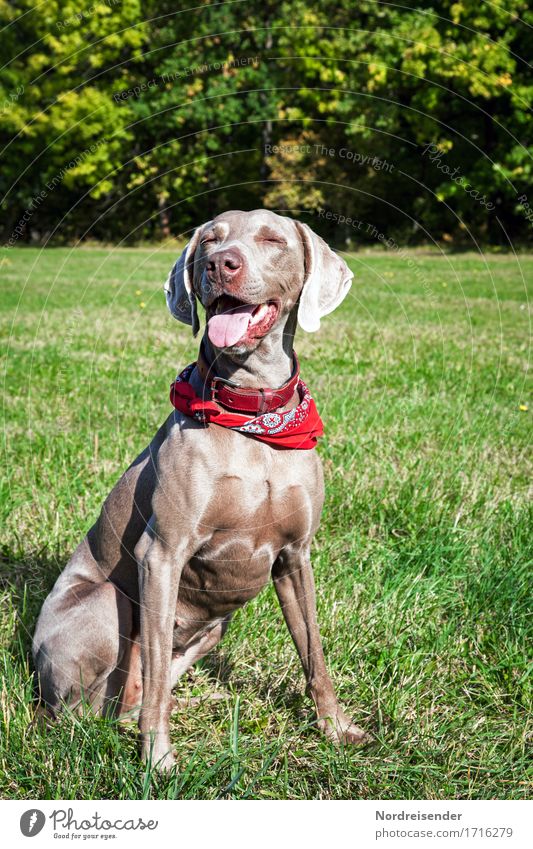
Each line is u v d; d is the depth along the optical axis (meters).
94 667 2.75
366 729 2.81
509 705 2.90
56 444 5.03
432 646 3.17
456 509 4.21
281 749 2.65
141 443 5.08
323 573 3.61
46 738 2.59
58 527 3.98
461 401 5.98
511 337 8.81
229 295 2.57
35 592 3.50
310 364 7.19
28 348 8.16
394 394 6.21
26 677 2.88
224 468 2.57
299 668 3.10
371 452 4.87
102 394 6.24
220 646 3.27
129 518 2.86
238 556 2.68
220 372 2.67
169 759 2.51
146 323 9.69
